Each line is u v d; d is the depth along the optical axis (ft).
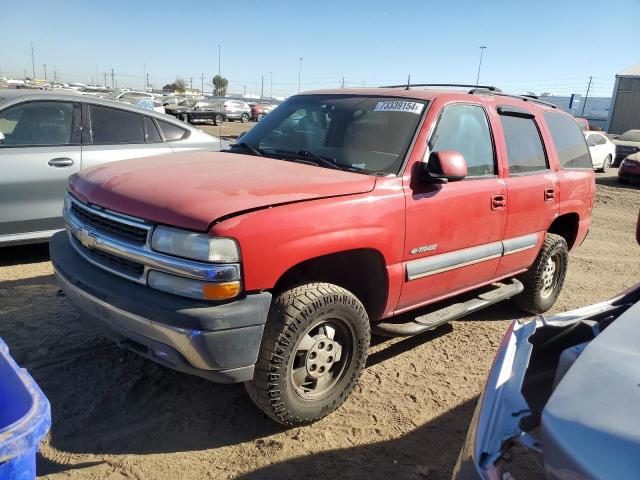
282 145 13.34
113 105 19.86
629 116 112.47
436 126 12.34
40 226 18.11
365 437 10.48
